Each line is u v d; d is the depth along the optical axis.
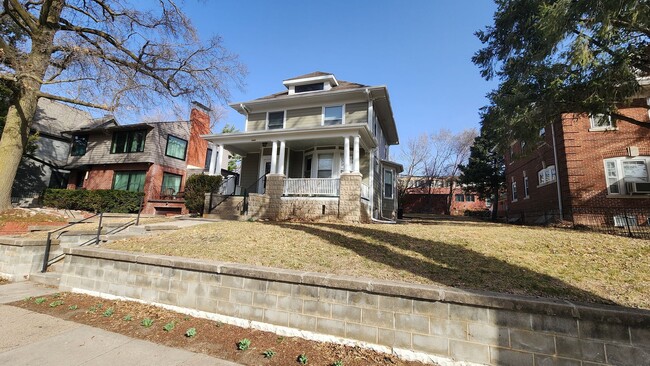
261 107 17.42
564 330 2.88
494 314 3.08
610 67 7.88
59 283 5.93
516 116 9.66
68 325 4.09
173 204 19.61
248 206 12.86
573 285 3.98
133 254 5.03
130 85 13.01
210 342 3.64
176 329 3.97
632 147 12.25
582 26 7.88
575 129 13.12
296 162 16.38
